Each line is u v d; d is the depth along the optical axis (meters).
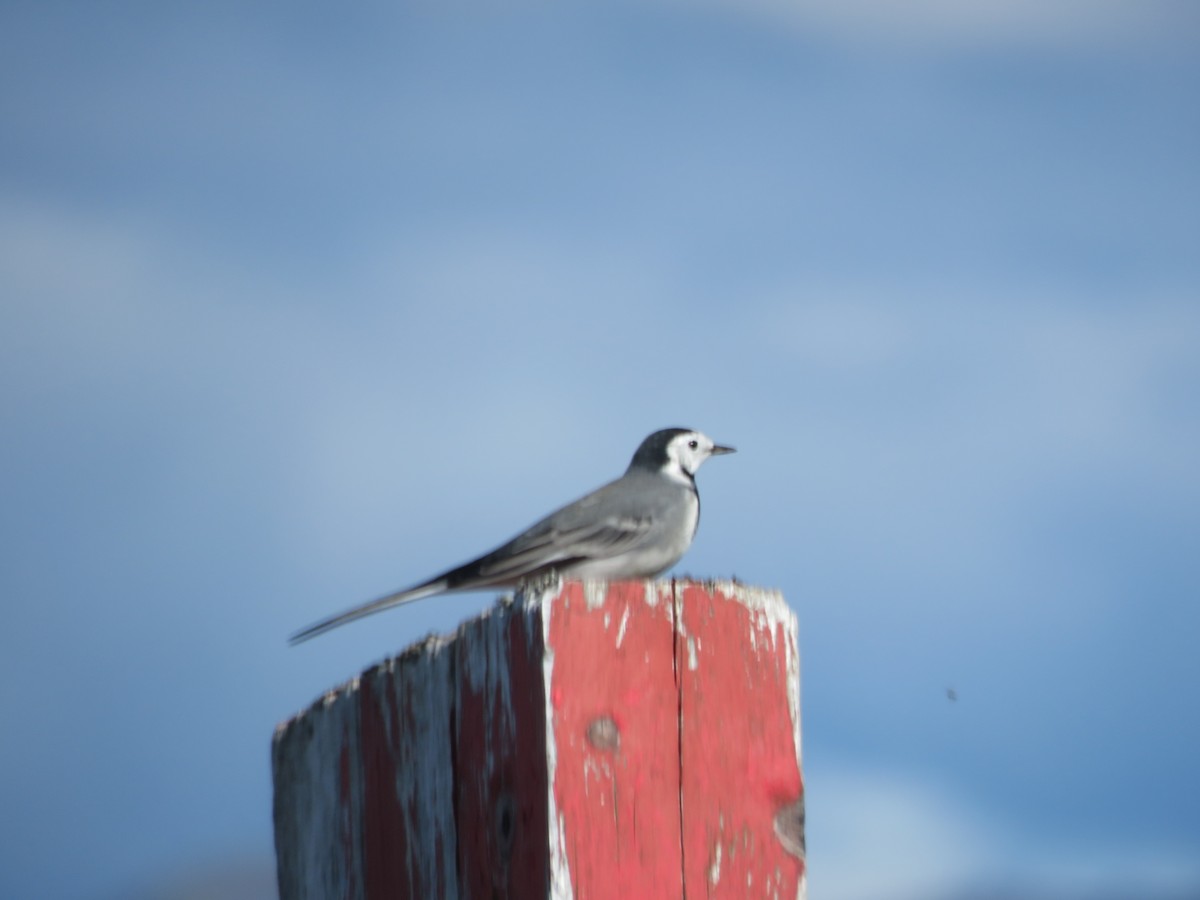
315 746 12.41
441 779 10.21
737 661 9.36
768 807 9.23
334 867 11.85
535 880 8.99
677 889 8.97
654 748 9.10
